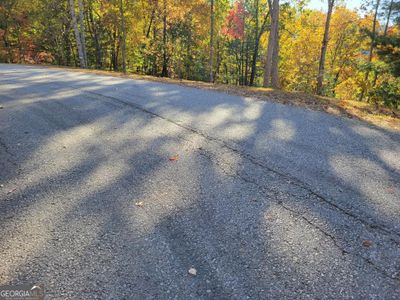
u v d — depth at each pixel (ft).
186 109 22.07
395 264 7.85
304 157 14.07
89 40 91.81
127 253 8.09
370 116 23.20
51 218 9.47
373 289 7.09
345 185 11.61
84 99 23.89
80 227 9.08
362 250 8.30
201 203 10.30
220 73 112.78
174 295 6.86
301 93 33.06
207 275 7.42
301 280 7.31
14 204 10.16
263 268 7.65
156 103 23.50
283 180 11.85
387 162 13.94
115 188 11.19
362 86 48.98
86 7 77.82
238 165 13.05
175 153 14.20
